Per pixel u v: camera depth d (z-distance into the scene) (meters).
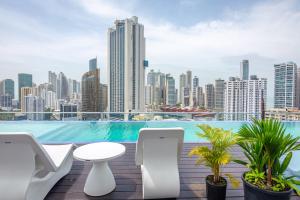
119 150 2.11
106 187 2.03
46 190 1.97
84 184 2.23
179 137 1.91
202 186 2.19
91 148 2.17
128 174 2.50
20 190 1.69
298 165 2.42
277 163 1.74
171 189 1.90
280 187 1.62
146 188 1.88
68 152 2.33
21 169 1.75
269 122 1.80
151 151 1.93
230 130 1.97
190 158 3.07
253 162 1.85
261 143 1.73
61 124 6.30
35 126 6.32
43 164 1.87
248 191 1.71
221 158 1.76
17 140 1.65
